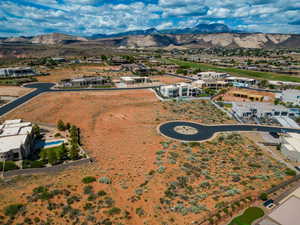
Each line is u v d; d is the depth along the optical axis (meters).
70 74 154.38
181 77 159.38
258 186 38.59
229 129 69.12
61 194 34.41
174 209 31.94
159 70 182.62
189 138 61.59
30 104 83.69
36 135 59.03
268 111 80.44
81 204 32.41
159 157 48.75
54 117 73.75
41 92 103.31
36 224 28.17
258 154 52.81
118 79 143.12
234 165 46.94
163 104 93.75
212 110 88.75
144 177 40.44
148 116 78.94
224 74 162.88
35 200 32.66
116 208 31.61
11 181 38.84
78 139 58.66
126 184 38.09
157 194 35.53
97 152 51.69
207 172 43.19
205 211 31.59
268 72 184.12
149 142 57.81
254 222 30.41
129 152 51.72
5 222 28.22
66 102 88.00
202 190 37.19
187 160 48.09
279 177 42.06
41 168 42.66
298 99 97.12
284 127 70.62
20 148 46.53
